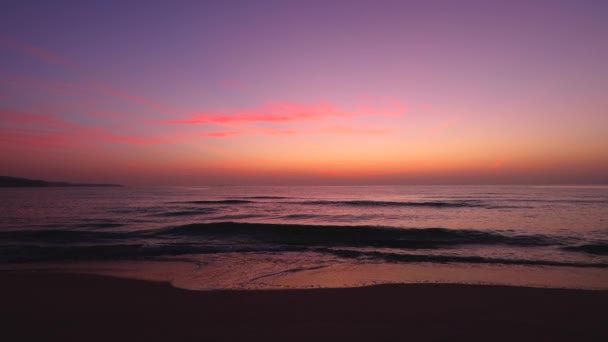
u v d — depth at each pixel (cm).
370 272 870
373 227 1627
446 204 3422
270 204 3731
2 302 604
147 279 783
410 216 2414
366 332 452
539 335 444
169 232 1605
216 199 4831
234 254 1108
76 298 629
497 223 1948
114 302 604
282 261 1001
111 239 1430
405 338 431
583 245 1241
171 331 461
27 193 7062
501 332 454
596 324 488
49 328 475
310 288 711
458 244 1338
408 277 818
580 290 671
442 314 535
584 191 7294
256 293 661
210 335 444
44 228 1772
